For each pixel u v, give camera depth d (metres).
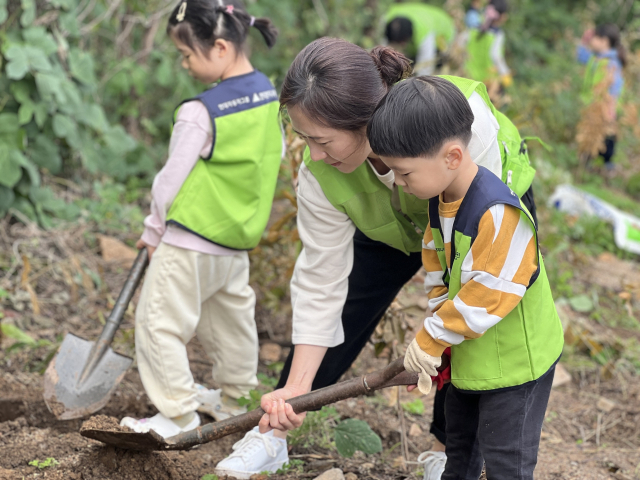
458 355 1.91
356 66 1.79
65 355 2.61
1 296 3.53
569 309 4.35
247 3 6.29
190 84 5.38
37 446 2.43
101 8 5.02
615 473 2.69
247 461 2.38
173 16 2.56
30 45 4.07
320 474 2.46
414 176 1.69
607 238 5.54
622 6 11.55
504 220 1.71
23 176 4.16
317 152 1.88
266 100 2.67
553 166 6.71
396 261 2.34
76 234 4.21
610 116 6.89
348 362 2.47
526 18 11.53
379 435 2.83
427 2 9.64
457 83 1.96
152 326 2.52
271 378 3.19
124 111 5.18
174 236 2.53
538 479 2.61
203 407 2.80
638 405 3.36
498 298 1.73
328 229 2.17
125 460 2.27
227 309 2.71
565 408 3.31
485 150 1.89
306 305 2.22
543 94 8.38
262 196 2.67
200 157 2.56
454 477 2.11
